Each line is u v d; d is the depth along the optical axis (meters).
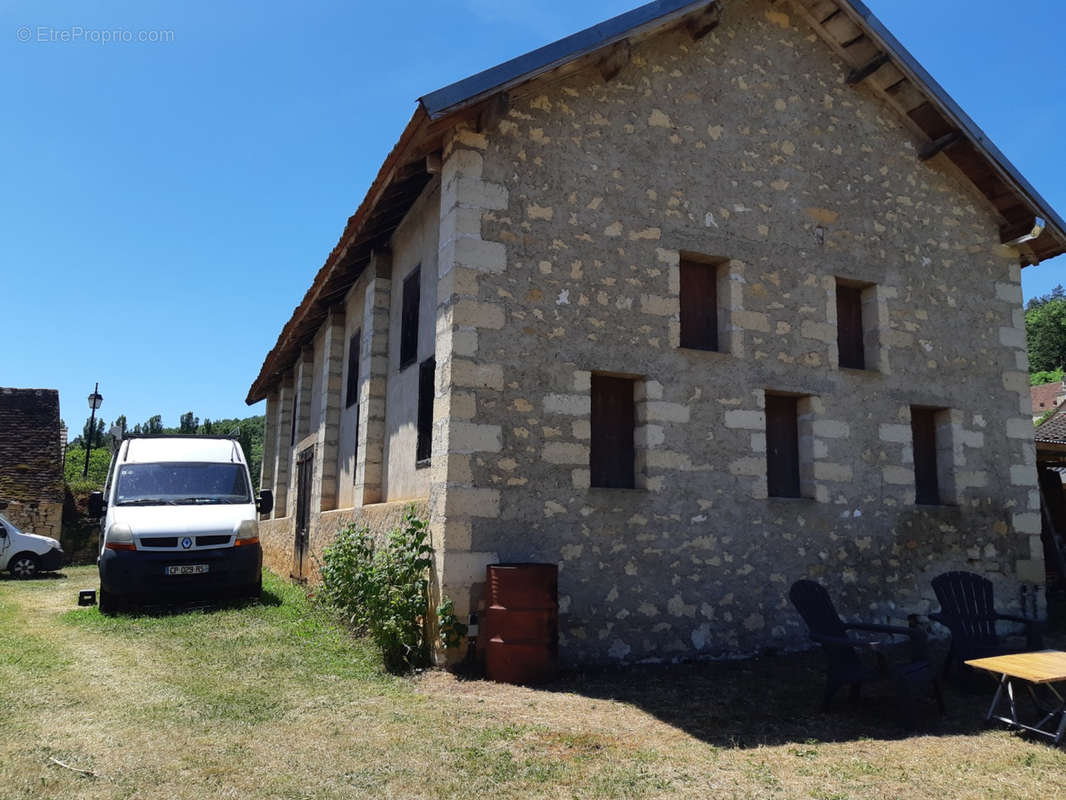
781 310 7.73
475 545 6.11
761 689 5.73
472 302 6.43
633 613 6.55
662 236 7.31
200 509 9.30
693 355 7.24
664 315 7.18
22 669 5.78
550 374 6.61
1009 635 7.89
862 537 7.66
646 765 3.96
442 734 4.39
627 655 6.45
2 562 14.56
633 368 6.95
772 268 7.77
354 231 8.42
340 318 11.48
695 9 7.39
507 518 6.25
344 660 6.26
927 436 8.55
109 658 6.23
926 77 8.23
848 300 8.44
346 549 7.59
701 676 6.11
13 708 4.72
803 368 7.72
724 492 7.13
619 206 7.16
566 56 6.61
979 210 9.12
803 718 4.95
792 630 7.13
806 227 8.03
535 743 4.27
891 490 7.90
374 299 9.22
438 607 5.95
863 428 7.90
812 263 7.98
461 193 6.54
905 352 8.30
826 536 7.49
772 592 7.13
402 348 8.44
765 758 4.14
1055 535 11.38
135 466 9.91
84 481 23.23
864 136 8.58
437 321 6.70
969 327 8.75
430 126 6.28
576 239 6.92
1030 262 9.65
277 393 18.22
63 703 4.86
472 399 6.29
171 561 8.67
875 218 8.44
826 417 7.74
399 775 3.75
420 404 7.52
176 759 3.89
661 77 7.60
